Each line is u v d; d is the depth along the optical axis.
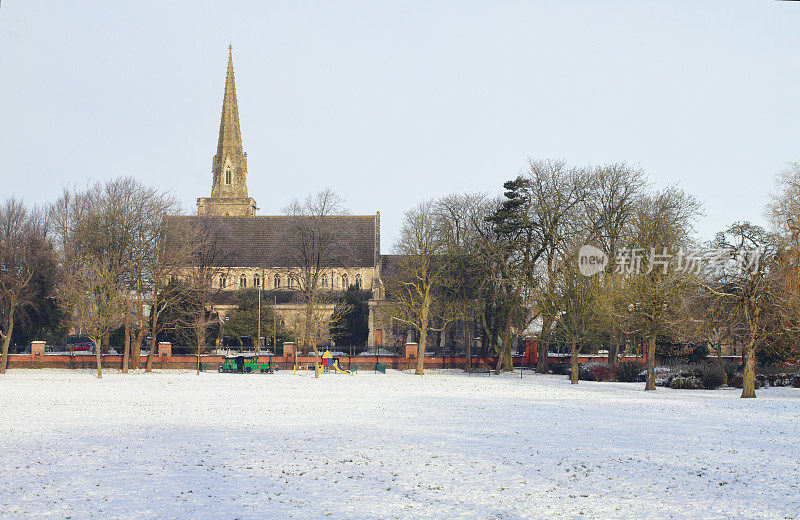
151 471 18.62
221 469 18.94
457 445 22.94
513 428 27.12
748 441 23.88
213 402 37.12
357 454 21.22
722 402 39.00
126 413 31.59
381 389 47.75
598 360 73.25
